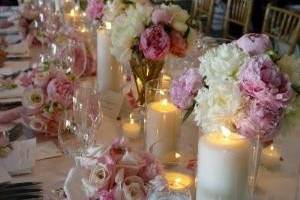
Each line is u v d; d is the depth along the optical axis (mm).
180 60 1668
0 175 1038
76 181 890
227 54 876
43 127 1238
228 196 847
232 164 827
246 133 872
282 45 2531
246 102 854
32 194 978
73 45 1697
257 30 4281
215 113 860
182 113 1123
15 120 1335
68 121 1180
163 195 778
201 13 3188
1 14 2846
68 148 1139
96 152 881
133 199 816
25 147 1172
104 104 1387
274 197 1025
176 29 1262
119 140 918
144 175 858
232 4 3006
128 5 1460
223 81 854
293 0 4523
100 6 1665
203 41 1854
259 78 819
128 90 1469
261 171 1115
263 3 4355
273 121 858
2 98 1514
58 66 1479
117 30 1305
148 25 1267
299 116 907
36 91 1244
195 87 991
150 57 1250
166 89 1176
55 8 2320
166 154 1115
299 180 1042
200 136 918
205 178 852
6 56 2012
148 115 1143
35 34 2203
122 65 1483
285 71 882
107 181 824
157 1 1468
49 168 1104
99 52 1539
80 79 1741
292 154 1205
